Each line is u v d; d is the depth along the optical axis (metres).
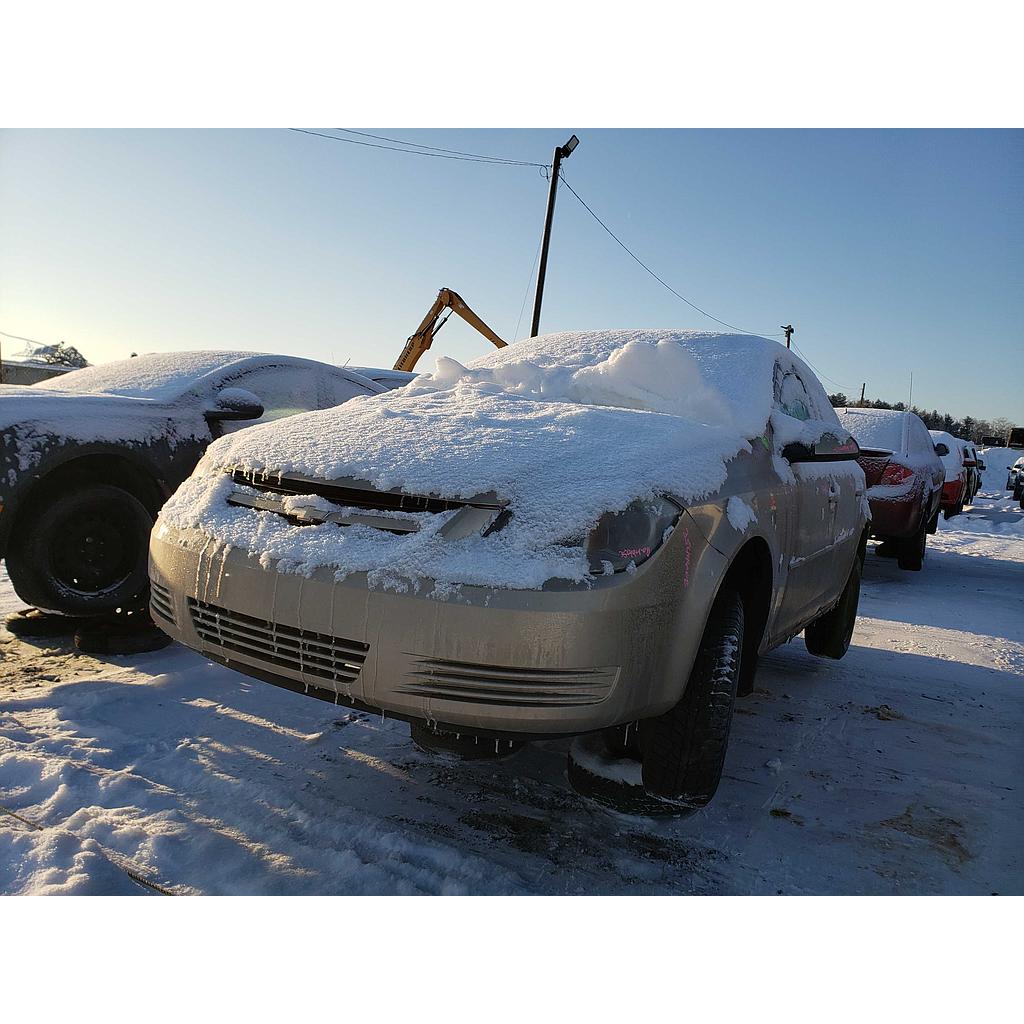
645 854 2.64
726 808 2.98
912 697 4.46
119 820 2.60
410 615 2.31
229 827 2.63
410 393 3.98
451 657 2.28
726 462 2.96
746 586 3.14
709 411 3.33
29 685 3.79
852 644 5.62
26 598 4.18
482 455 2.61
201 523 2.80
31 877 2.29
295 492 2.71
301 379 5.48
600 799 2.89
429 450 2.67
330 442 2.86
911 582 8.55
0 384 4.95
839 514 4.34
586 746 3.03
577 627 2.26
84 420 4.11
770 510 3.14
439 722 2.33
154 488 4.34
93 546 4.19
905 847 2.77
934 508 11.07
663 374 3.53
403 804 2.88
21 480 3.84
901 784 3.29
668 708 2.54
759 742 3.66
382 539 2.46
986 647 5.70
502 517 2.42
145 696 3.71
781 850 2.71
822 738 3.76
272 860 2.46
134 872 2.35
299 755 3.21
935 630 6.20
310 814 2.74
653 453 2.70
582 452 2.66
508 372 3.93
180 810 2.71
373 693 2.36
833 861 2.65
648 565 2.41
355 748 3.31
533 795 3.01
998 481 36.19
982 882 2.57
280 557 2.52
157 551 2.94
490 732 2.33
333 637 2.40
